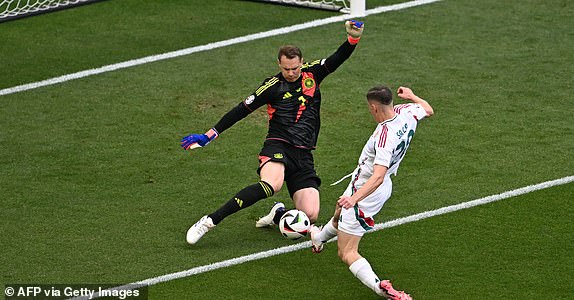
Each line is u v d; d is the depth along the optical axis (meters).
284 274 30.28
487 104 42.69
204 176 36.75
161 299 28.86
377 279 28.12
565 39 49.59
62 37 50.59
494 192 35.41
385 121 27.48
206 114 41.88
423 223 33.31
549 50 48.34
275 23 52.03
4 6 53.47
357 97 43.50
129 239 32.34
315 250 30.42
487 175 36.69
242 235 32.72
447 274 30.16
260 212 34.31
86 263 30.86
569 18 52.25
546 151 38.50
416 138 39.59
